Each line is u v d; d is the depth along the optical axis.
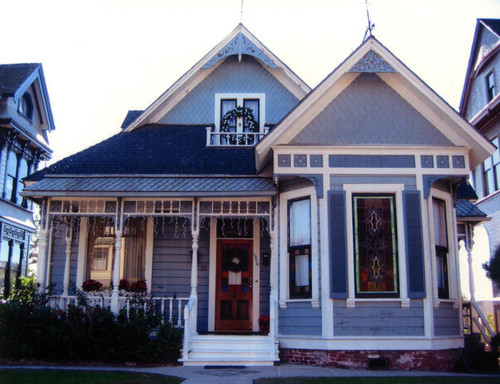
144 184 13.21
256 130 16.12
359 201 12.34
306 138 12.62
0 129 21.70
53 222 14.59
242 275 14.59
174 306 14.24
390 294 11.88
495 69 21.94
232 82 16.78
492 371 11.66
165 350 11.69
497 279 10.23
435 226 12.73
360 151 12.46
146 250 14.55
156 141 15.62
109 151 15.01
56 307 12.77
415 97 12.88
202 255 14.61
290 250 12.78
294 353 12.03
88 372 10.02
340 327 11.73
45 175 13.68
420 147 12.45
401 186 12.31
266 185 13.07
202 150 15.16
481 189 22.97
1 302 12.38
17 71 23.55
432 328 11.73
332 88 12.92
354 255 12.04
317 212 12.24
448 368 11.83
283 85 16.67
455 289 12.58
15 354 11.52
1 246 21.89
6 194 22.33
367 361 11.55
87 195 13.02
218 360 11.59
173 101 16.78
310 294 12.19
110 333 11.62
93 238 14.73
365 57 12.63
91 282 13.84
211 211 13.16
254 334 13.79
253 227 14.79
